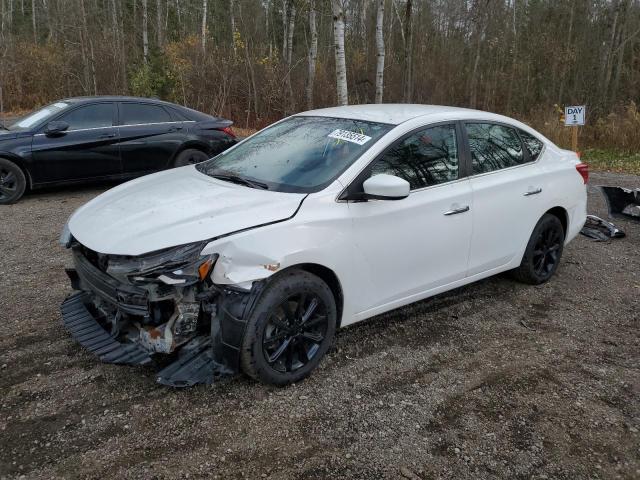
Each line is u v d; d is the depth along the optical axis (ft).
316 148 13.34
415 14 89.86
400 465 9.39
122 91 69.92
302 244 11.07
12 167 25.40
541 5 96.99
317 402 11.01
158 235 10.52
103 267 11.28
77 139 26.48
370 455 9.61
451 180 14.14
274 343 11.12
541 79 90.63
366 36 86.74
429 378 12.07
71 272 13.01
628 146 58.59
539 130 63.82
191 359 10.78
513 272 17.46
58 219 23.50
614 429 10.61
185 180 13.56
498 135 15.84
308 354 11.71
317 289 11.44
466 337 14.03
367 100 78.89
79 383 11.29
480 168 14.93
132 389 11.14
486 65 94.63
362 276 12.33
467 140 14.75
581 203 18.12
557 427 10.59
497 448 9.94
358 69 83.66
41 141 25.77
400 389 11.60
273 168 13.17
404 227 12.87
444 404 11.16
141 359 10.68
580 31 91.97
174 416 10.39
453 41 92.89
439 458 9.62
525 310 15.81
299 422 10.37
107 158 27.30
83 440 9.67
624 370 12.78
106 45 70.54
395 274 13.02
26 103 73.92
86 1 71.87
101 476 8.87
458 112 15.02
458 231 14.11
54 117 26.35
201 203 11.69
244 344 10.57
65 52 73.05
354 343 13.42
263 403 10.89
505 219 15.39
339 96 38.27
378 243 12.43
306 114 15.56
